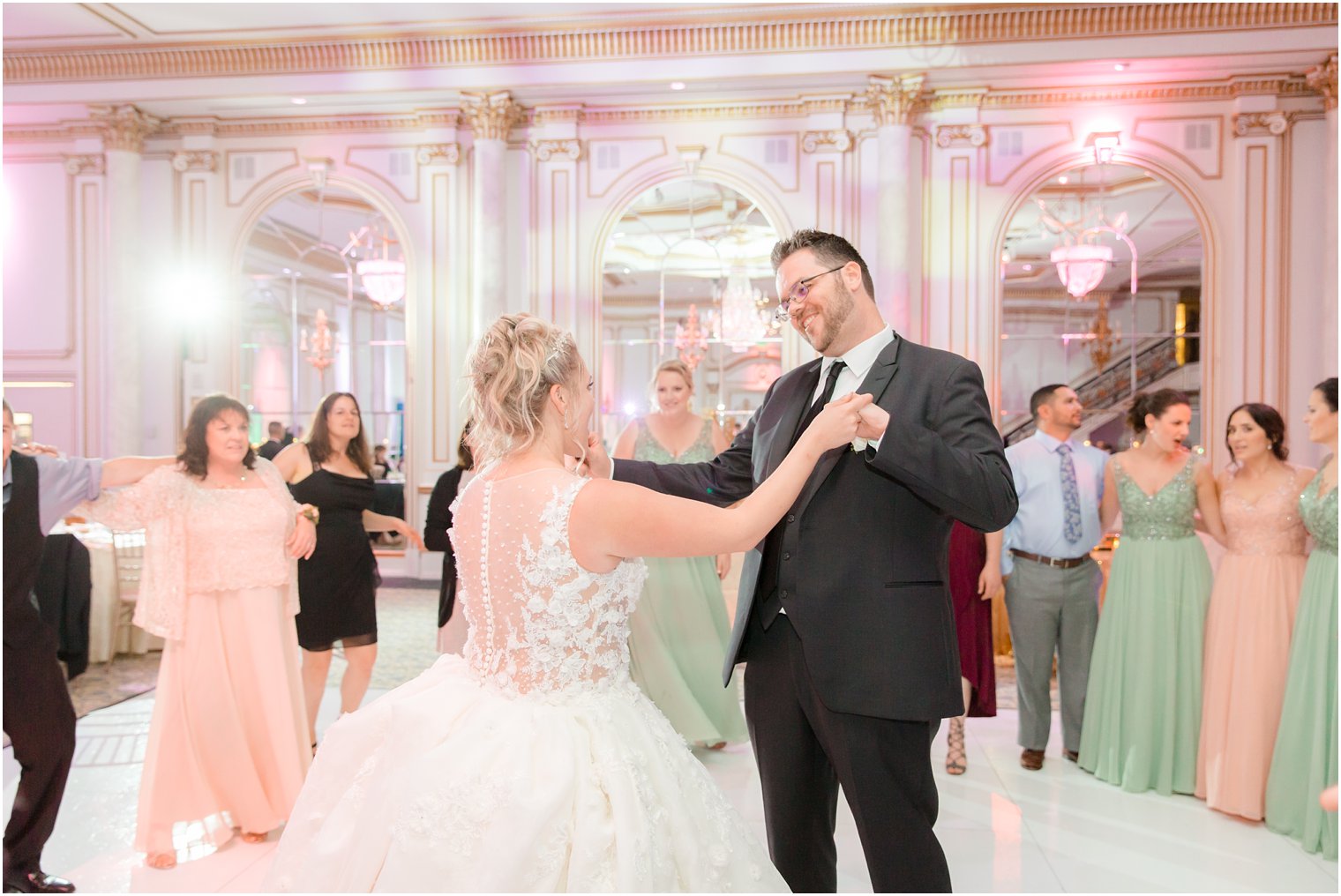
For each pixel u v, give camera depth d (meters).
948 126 7.46
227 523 2.82
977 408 1.83
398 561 8.27
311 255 8.32
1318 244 7.11
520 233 7.96
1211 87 7.20
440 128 7.97
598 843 1.36
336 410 3.61
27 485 2.40
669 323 8.07
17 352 8.26
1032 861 2.75
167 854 2.68
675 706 3.53
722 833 1.50
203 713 2.76
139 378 8.11
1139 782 3.32
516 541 1.48
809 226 7.64
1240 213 7.17
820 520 1.85
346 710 3.71
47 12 6.89
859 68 7.02
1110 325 7.59
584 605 1.48
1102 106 7.36
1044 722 3.59
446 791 1.38
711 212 7.94
